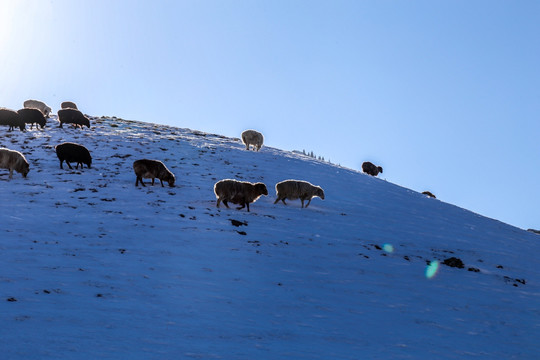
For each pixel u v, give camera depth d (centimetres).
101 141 3228
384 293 1300
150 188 2248
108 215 1742
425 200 3006
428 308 1219
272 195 2427
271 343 841
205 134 4241
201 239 1575
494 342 1020
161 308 962
